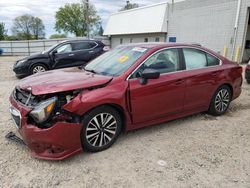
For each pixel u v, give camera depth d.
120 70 3.69
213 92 4.66
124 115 3.53
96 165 3.09
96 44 10.20
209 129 4.27
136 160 3.22
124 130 3.64
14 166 3.03
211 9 16.67
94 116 3.22
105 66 4.01
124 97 3.44
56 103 2.98
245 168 3.08
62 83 3.19
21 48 30.33
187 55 4.28
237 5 14.67
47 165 3.06
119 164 3.12
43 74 3.87
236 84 5.07
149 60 3.80
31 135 2.92
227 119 4.78
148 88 3.66
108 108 3.34
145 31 23.88
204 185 2.74
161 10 22.05
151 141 3.76
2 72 11.41
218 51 16.45
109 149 3.48
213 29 16.69
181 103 4.16
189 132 4.12
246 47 16.95
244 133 4.12
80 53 9.77
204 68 4.48
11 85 7.94
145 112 3.72
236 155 3.39
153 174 2.92
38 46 30.23
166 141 3.77
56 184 2.72
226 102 4.99
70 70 4.19
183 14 19.52
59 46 9.61
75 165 3.08
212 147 3.60
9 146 3.50
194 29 18.47
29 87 3.19
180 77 4.04
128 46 4.39
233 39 15.22
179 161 3.21
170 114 4.09
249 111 5.33
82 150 3.30
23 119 2.98
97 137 3.33
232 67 4.94
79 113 3.06
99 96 3.19
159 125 4.40
